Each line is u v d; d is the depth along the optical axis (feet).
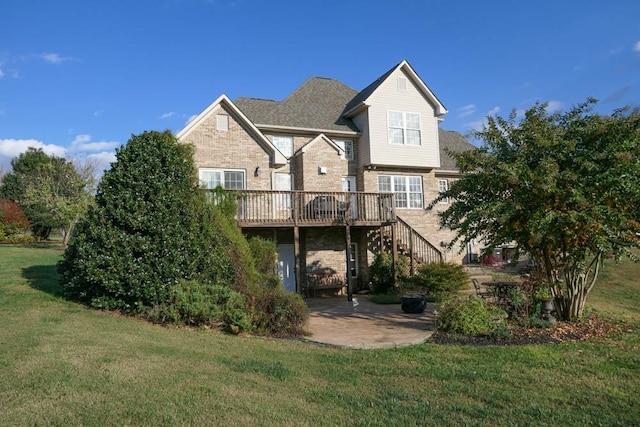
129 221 34.71
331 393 18.95
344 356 26.53
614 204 33.47
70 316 32.07
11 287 40.60
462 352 27.58
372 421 15.84
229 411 16.16
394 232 62.44
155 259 34.32
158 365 21.53
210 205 41.55
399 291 58.90
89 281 34.42
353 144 73.31
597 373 22.93
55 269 52.90
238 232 44.29
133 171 36.17
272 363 23.82
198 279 36.06
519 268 74.23
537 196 34.24
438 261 64.90
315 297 62.64
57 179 95.81
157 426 14.66
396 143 72.23
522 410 17.66
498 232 36.99
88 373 19.45
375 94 71.56
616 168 31.45
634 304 48.96
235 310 32.50
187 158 41.57
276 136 68.08
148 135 38.63
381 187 72.54
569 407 18.24
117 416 15.17
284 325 33.27
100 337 26.61
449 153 40.42
